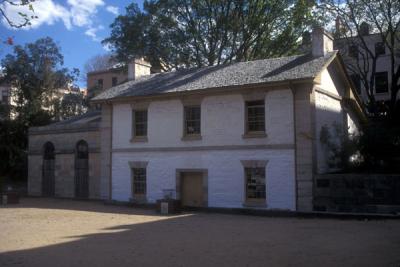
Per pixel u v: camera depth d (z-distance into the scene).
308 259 10.67
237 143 23.06
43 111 45.78
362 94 48.94
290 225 17.50
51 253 11.95
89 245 13.16
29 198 32.38
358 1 34.91
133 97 26.34
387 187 18.97
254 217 21.19
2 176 41.38
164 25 40.19
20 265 10.48
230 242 13.42
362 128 26.55
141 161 26.39
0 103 44.88
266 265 10.13
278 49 39.41
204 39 40.06
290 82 21.31
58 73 49.94
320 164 21.95
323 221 18.72
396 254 11.02
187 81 25.94
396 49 38.66
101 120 29.20
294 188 21.25
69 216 21.39
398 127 24.31
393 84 33.06
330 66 24.53
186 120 25.12
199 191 24.33
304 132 21.23
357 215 18.94
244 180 22.72
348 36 38.97
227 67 26.61
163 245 13.02
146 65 31.67
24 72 47.62
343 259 10.56
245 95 23.00
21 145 43.25
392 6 33.31
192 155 24.52
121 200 27.03
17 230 16.56
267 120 22.31
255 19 38.62
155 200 25.61
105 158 27.97
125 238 14.48
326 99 23.66
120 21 41.16
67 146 31.64
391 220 18.00
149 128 26.30
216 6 39.25
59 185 31.91
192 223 18.59
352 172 21.77
